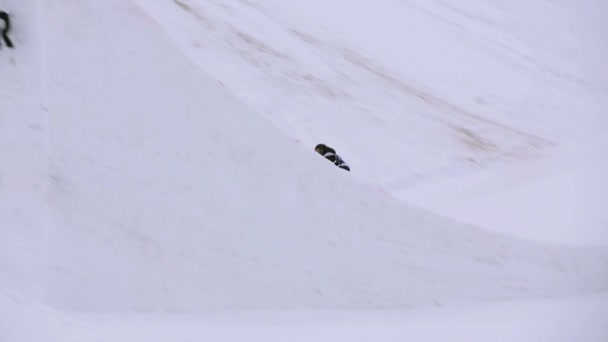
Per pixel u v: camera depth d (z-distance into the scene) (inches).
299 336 696.4
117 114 798.5
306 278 812.6
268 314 770.8
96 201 761.6
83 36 807.7
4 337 588.1
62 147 766.5
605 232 1498.5
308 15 3678.6
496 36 4736.7
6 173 743.1
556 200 1856.5
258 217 815.1
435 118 2819.9
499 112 3253.0
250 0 3479.3
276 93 2464.3
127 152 790.5
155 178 791.7
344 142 2274.9
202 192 803.4
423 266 870.4
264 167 832.3
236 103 845.8
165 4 2822.3
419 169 2239.2
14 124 761.6
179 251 775.1
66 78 788.6
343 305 818.2
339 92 2719.0
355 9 4114.2
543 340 713.6
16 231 720.3
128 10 834.2
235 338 671.1
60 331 618.8
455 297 875.4
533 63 4372.5
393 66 3405.5
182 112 821.9
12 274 698.8
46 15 797.9
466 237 911.7
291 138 856.3
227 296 776.3
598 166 2402.8
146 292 746.8
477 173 2305.6
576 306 863.1
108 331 647.1
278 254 809.5
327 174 856.3
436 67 3676.2
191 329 689.0
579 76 4372.5
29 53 786.8
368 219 861.8
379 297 836.6
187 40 2576.3
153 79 821.2
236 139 832.9
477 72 3826.3
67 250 729.0
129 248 756.0
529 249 947.3
